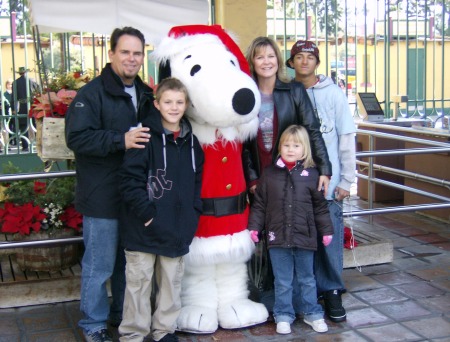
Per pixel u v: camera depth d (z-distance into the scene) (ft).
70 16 16.15
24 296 14.51
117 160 11.83
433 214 22.48
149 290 11.96
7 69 26.58
